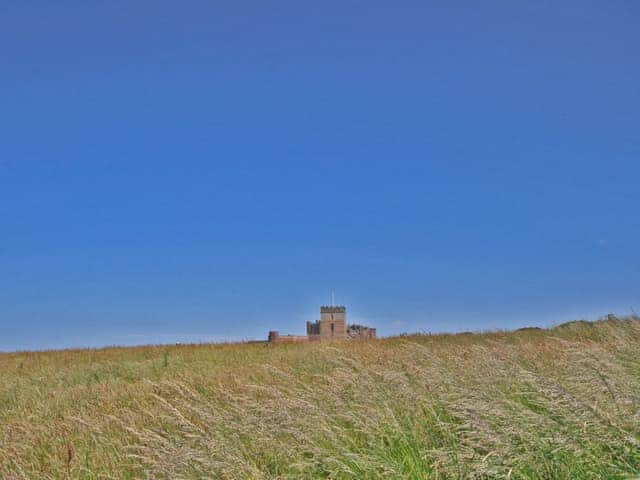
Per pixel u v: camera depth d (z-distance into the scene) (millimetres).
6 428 11688
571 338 16609
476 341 19969
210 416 8773
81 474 8820
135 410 12070
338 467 7266
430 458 7258
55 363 26859
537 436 6789
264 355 22516
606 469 6164
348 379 10258
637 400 7027
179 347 31031
